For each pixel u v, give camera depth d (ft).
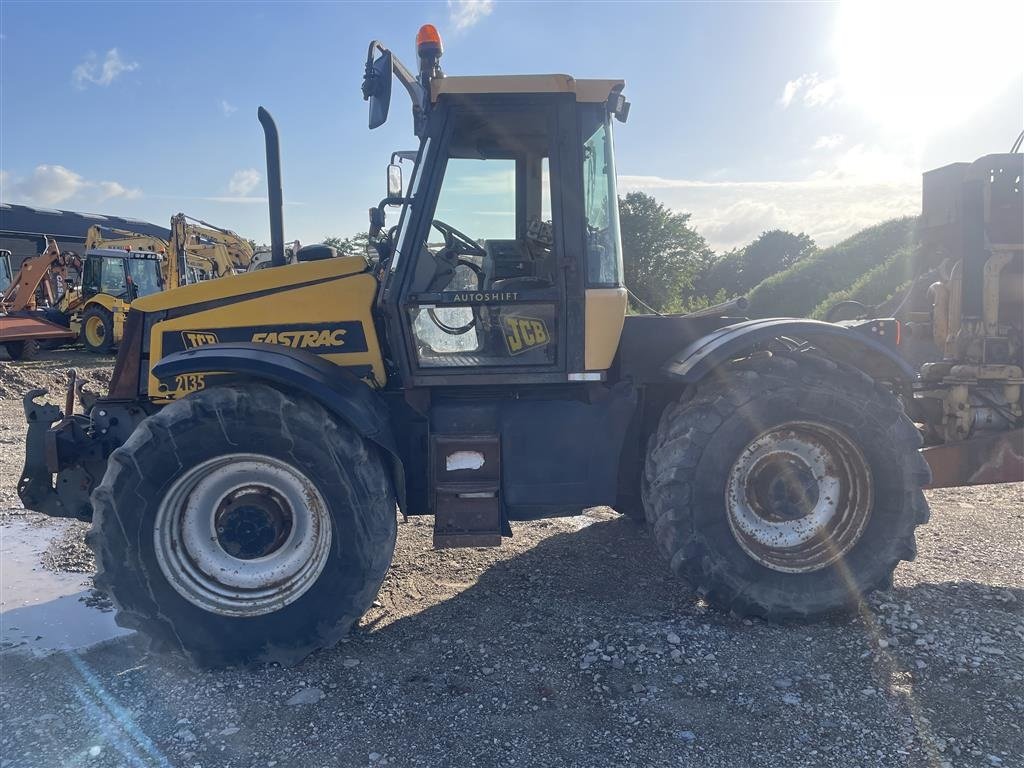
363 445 10.77
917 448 11.69
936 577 13.09
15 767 8.41
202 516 10.92
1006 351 14.74
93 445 12.34
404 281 11.43
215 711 9.51
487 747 8.65
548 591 12.89
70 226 107.86
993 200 14.73
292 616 10.62
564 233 11.48
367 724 9.14
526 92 11.28
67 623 12.08
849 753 8.41
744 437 11.24
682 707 9.36
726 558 11.32
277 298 11.86
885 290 55.98
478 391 12.19
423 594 12.85
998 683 9.68
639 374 12.36
